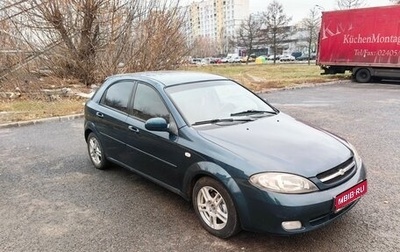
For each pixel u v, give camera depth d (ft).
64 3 47.60
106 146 16.17
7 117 30.99
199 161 10.93
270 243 10.34
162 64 51.60
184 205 13.06
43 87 45.62
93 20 49.11
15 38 44.55
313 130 12.30
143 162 13.69
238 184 9.80
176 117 12.21
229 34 284.00
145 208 12.92
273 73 83.20
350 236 10.54
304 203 9.15
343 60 58.23
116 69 49.70
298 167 9.61
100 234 11.23
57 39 49.34
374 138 21.68
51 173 17.08
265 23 181.98
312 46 202.18
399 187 13.93
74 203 13.58
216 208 10.74
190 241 10.64
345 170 10.28
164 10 50.62
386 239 10.34
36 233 11.45
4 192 14.93
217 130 11.70
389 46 52.34
